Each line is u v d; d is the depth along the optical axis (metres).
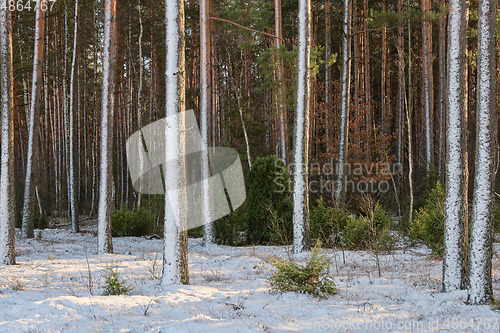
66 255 11.80
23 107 33.62
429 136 21.45
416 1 27.94
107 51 12.46
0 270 8.65
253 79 34.81
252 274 8.88
